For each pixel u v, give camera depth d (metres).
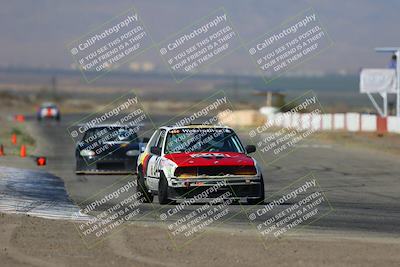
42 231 34.88
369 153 98.06
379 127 141.62
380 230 36.75
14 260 28.80
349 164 81.81
